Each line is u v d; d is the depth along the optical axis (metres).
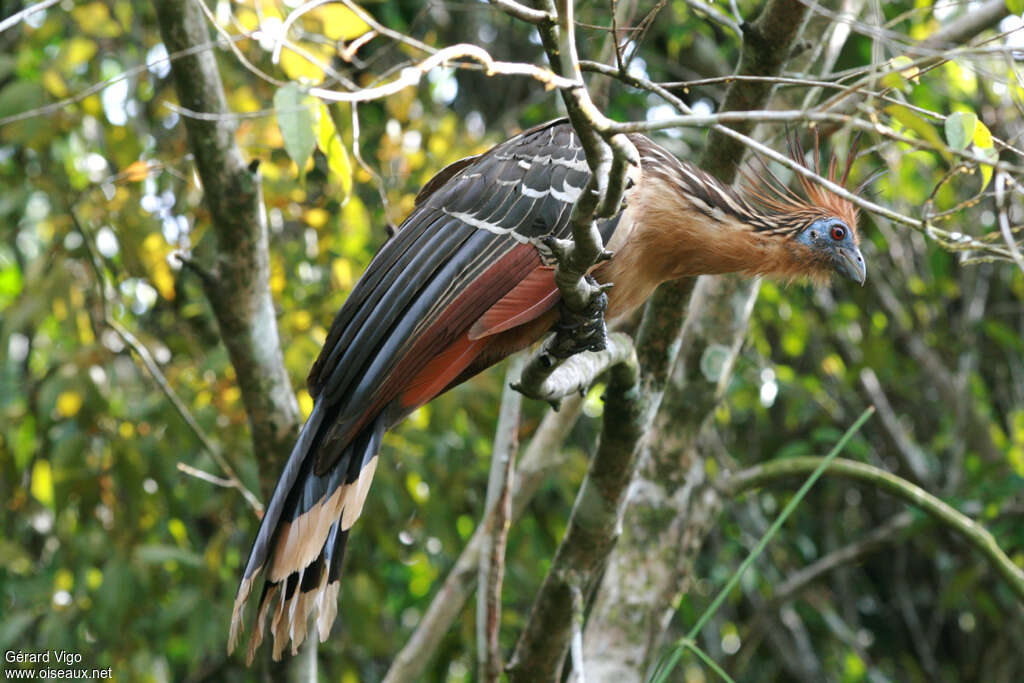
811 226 7.34
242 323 8.00
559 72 4.69
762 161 7.59
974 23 8.61
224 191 7.67
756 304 12.41
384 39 12.66
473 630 11.69
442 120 11.68
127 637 11.10
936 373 14.43
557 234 6.41
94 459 11.17
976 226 12.50
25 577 12.10
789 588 13.26
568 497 11.43
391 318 6.20
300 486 6.04
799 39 7.36
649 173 6.80
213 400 10.79
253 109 10.03
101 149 11.59
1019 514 12.48
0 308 13.84
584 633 8.94
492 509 8.04
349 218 10.75
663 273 6.93
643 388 7.22
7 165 11.45
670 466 8.91
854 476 9.27
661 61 12.59
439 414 10.87
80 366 10.45
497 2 4.57
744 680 14.80
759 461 14.76
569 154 6.62
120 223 10.15
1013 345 13.93
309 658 8.34
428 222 6.50
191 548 12.74
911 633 15.93
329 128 5.86
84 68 11.02
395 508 10.70
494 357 6.85
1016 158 8.30
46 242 12.75
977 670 15.31
